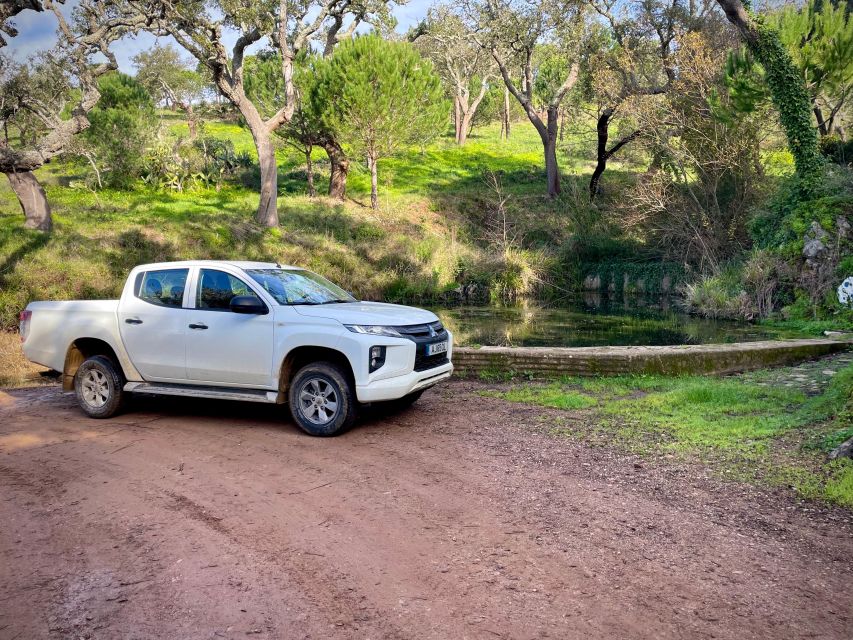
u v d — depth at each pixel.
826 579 3.41
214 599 3.29
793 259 18.55
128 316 7.23
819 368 9.52
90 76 20.25
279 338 6.50
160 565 3.69
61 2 19.17
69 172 37.91
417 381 6.51
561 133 48.91
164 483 5.10
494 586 3.38
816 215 18.38
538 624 3.01
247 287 6.87
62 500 4.77
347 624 3.04
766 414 6.81
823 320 16.62
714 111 23.33
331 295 7.47
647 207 27.17
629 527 4.12
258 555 3.79
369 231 31.16
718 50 26.39
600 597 3.26
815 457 5.23
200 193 36.72
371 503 4.59
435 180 44.12
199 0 24.94
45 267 18.66
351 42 33.12
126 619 3.12
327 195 38.38
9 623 3.10
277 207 33.75
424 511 4.43
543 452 5.76
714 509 4.38
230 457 5.77
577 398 7.77
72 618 3.14
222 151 40.56
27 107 20.52
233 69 29.08
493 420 6.99
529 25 36.03
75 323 7.49
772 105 22.70
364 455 5.76
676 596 3.26
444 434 6.44
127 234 23.91
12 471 5.48
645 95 27.03
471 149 56.25
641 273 27.97
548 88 50.62
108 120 34.88
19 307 16.09
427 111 34.31
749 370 9.83
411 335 6.55
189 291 7.10
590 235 30.56
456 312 22.09
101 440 6.43
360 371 6.15
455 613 3.12
